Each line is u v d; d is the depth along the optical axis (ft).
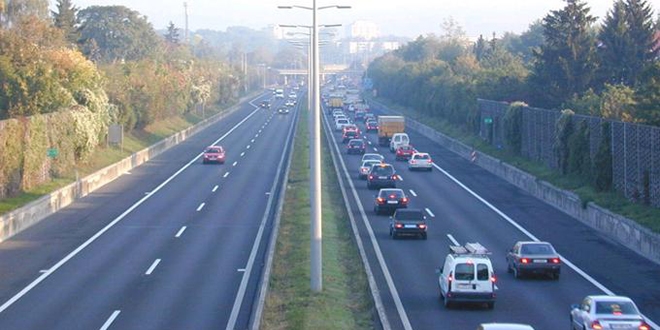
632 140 213.87
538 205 250.16
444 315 124.98
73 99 316.19
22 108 295.07
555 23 416.67
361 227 210.18
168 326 117.19
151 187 287.07
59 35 354.74
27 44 312.29
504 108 372.79
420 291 141.69
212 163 362.94
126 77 436.76
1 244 186.29
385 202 228.22
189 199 257.55
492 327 88.53
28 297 136.46
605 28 423.23
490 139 403.95
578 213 225.97
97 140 318.24
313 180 138.51
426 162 340.39
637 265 166.61
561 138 273.75
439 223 216.54
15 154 229.25
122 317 122.52
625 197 217.97
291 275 150.92
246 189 280.31
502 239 194.80
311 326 114.11
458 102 499.51
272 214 227.61
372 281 141.18
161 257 170.81
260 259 168.14
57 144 270.67
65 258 170.40
